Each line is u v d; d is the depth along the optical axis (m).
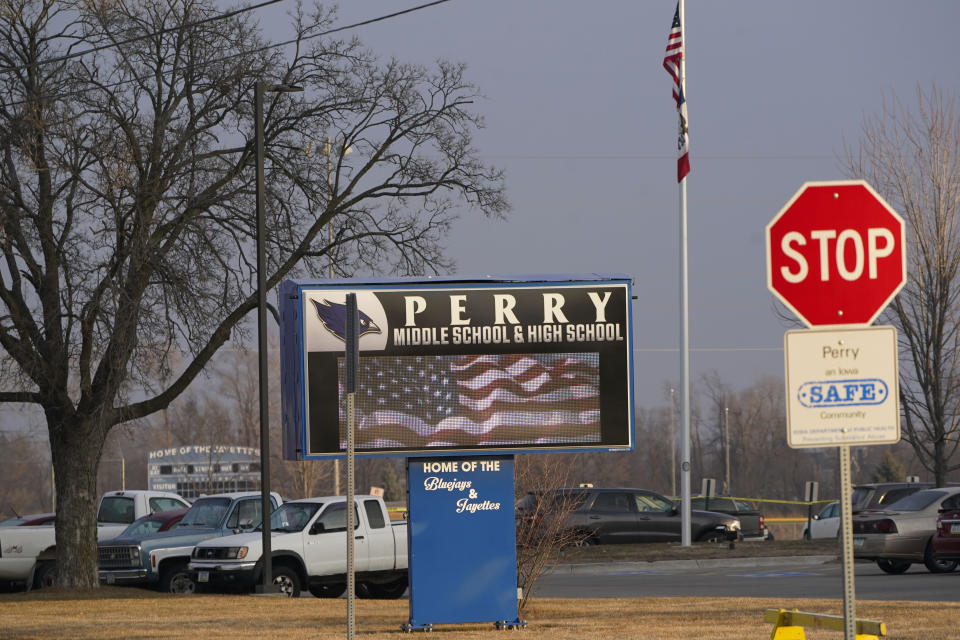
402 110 96.44
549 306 54.19
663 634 50.31
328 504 85.25
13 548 95.44
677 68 121.56
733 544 113.06
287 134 95.50
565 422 53.97
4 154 84.38
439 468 53.97
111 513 105.75
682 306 119.44
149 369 88.38
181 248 88.50
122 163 82.75
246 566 82.38
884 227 26.39
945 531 85.44
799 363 26.11
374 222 97.62
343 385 52.75
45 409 88.75
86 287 84.31
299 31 94.31
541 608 62.50
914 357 124.88
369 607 69.44
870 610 56.94
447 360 53.50
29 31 86.56
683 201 121.44
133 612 68.44
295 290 52.97
